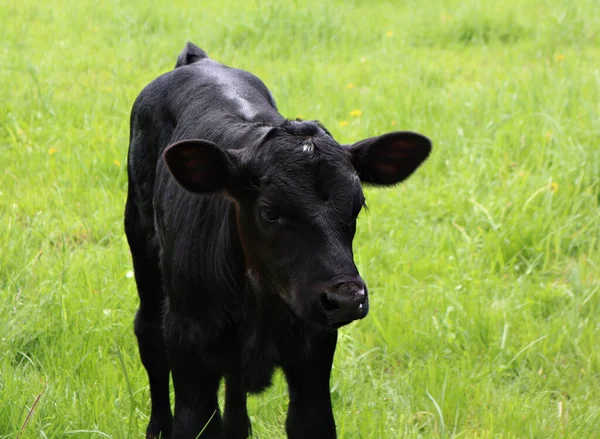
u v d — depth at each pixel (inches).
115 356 216.7
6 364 194.4
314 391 162.4
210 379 166.7
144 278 197.9
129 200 205.0
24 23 541.3
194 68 203.6
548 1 609.0
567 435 187.8
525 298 248.7
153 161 197.5
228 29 520.1
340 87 432.1
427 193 311.7
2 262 242.5
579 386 210.8
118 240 277.4
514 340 230.4
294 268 139.9
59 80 435.8
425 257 271.4
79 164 326.3
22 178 316.5
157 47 502.6
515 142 335.6
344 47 511.2
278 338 160.2
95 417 183.5
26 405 182.1
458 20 552.7
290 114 371.6
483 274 262.8
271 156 145.1
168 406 196.1
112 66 464.1
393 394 204.7
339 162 144.3
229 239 156.3
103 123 369.7
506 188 303.9
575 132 337.4
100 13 579.5
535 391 210.2
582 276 260.5
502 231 279.1
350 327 230.2
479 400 202.2
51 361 204.1
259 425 195.0
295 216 140.6
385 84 433.7
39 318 219.8
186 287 164.2
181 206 169.6
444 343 225.6
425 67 463.8
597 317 239.9
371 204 304.7
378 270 262.4
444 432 184.7
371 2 636.1
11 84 416.5
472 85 428.1
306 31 524.7
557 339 228.7
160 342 194.9
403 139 155.3
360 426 188.2
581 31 532.1
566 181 301.9
